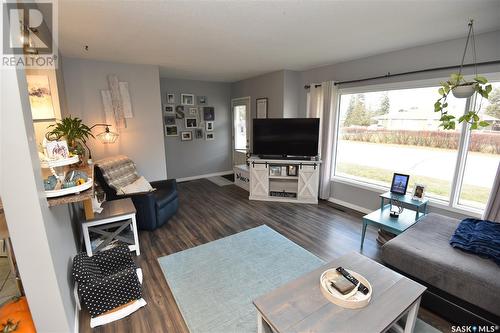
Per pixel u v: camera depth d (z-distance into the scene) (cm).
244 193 493
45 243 135
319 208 406
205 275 234
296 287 154
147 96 411
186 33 253
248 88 559
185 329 176
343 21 224
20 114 121
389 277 163
